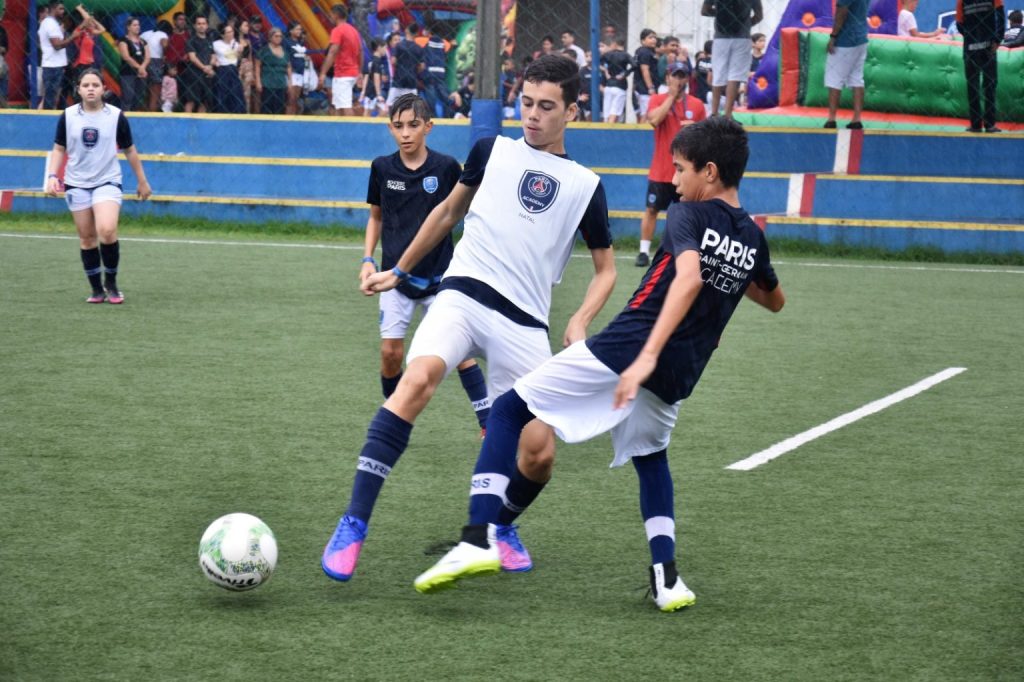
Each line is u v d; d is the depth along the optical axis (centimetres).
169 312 1379
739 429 923
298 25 2706
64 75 2498
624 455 571
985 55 2170
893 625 547
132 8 2644
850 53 2162
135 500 711
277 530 666
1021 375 1130
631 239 2080
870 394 1048
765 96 2648
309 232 2164
